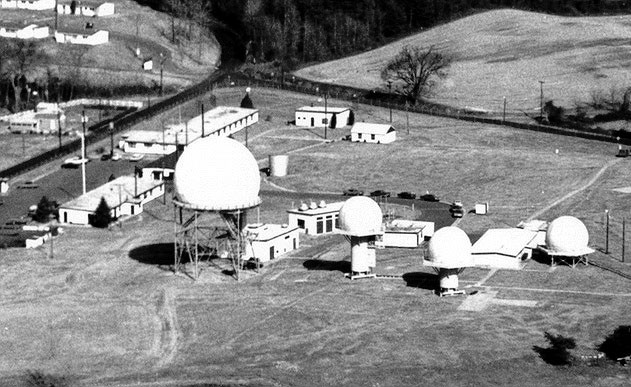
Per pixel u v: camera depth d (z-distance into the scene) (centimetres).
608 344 17900
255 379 16838
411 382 16762
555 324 18862
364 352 17812
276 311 19500
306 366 17325
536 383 16725
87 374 17112
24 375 17088
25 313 19462
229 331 18700
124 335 18575
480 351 17800
